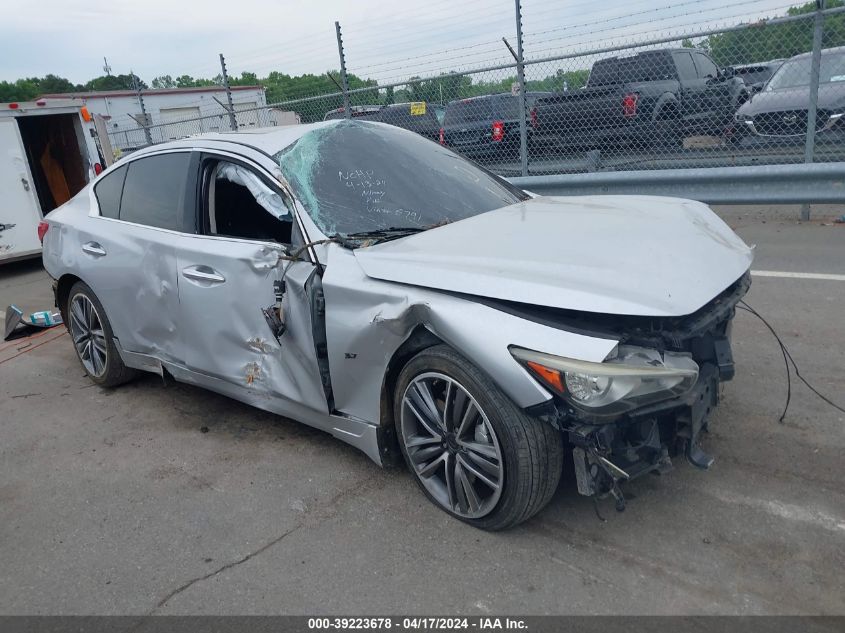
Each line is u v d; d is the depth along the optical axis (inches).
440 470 117.0
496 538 109.0
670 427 103.6
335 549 110.5
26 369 214.8
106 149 453.4
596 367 91.2
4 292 344.2
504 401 100.2
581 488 98.5
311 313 119.9
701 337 108.7
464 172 158.7
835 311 192.9
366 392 119.1
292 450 144.0
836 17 275.6
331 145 144.5
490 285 100.7
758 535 104.4
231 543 115.0
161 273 149.9
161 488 134.8
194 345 147.3
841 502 110.4
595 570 100.1
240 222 137.7
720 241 120.8
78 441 159.5
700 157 332.5
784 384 152.1
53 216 190.9
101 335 182.4
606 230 118.3
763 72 366.3
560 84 347.6
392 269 110.8
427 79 354.6
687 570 98.5
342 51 377.7
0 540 123.3
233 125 459.2
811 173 272.8
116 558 114.4
